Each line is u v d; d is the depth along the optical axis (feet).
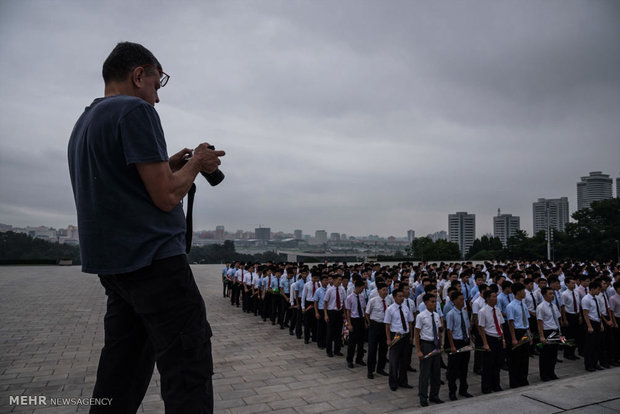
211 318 48.11
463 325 24.44
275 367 28.78
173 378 3.71
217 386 24.43
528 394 9.10
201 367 3.86
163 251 3.70
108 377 4.07
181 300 3.79
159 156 3.70
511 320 25.63
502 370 30.50
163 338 3.74
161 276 3.69
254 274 53.57
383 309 27.25
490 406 8.33
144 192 3.74
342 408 21.33
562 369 30.40
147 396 21.77
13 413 19.10
